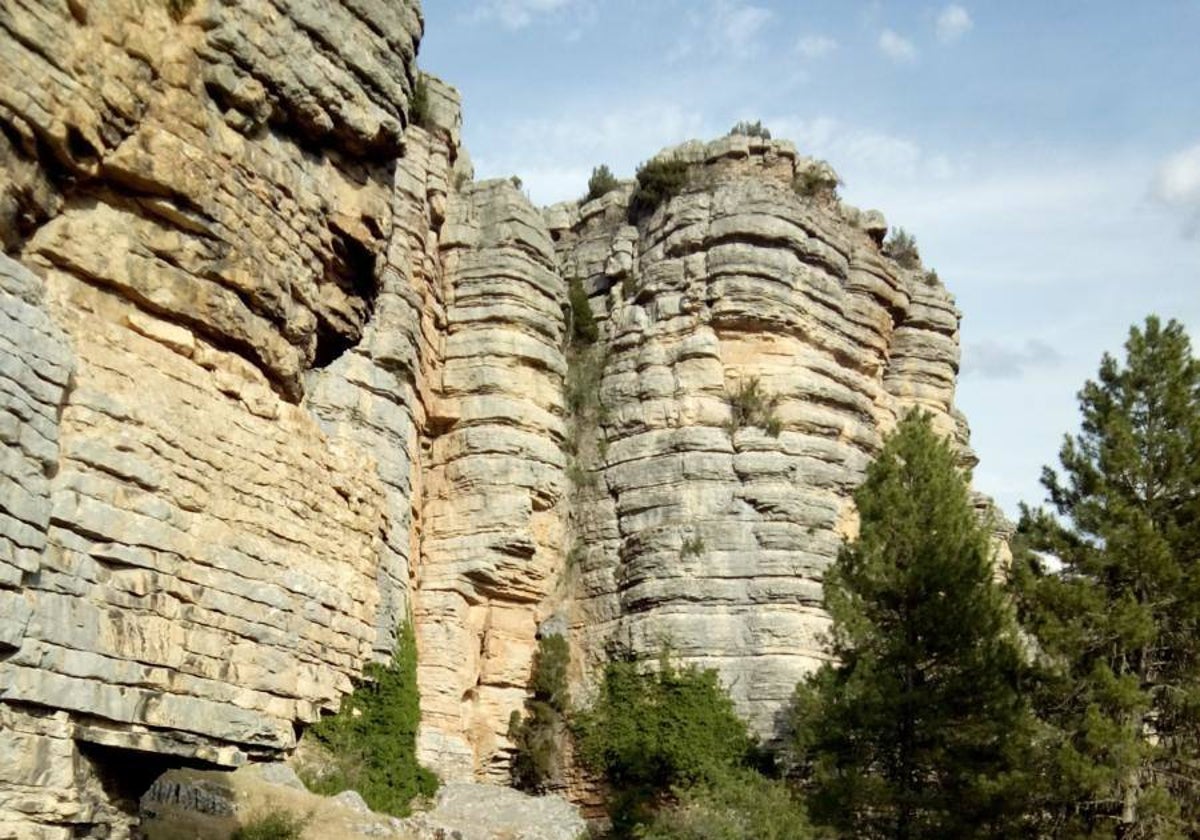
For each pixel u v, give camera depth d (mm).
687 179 57938
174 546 13391
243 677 14242
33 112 11930
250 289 14586
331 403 44156
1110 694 30062
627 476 53125
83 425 12547
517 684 50875
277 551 15094
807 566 49750
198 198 13758
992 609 34562
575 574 52938
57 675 11914
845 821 33281
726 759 45938
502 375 53438
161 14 13336
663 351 54750
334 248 16297
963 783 31828
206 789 31203
